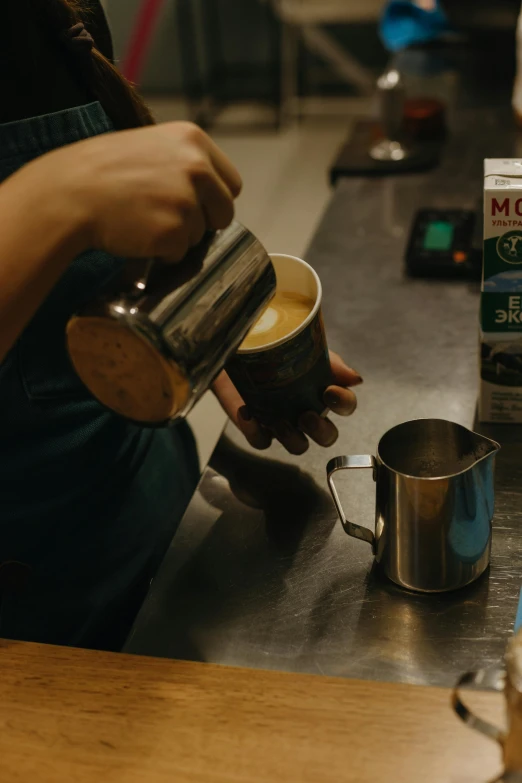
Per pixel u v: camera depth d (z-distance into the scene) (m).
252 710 0.61
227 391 0.98
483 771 0.56
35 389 0.90
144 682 0.64
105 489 0.99
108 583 1.00
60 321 0.91
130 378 0.60
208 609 0.77
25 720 0.62
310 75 4.48
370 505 0.86
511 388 0.93
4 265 0.57
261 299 0.67
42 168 0.59
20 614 0.93
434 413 0.99
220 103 4.56
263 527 0.85
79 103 0.95
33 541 0.93
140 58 4.54
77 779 0.57
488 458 0.70
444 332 1.15
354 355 1.12
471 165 1.65
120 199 0.57
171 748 0.59
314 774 0.57
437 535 0.71
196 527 0.86
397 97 1.70
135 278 0.59
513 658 0.52
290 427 0.85
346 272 1.34
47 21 0.90
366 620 0.73
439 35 2.27
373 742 0.58
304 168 3.75
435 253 1.30
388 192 1.60
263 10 4.35
